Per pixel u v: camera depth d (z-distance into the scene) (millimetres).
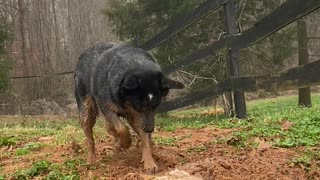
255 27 7902
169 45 16344
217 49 9211
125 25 17359
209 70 15547
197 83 15930
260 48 15875
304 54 16797
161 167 4918
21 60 27141
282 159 4785
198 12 9492
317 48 20844
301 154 4938
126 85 4426
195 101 10172
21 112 20734
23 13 29047
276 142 5582
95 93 5152
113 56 5031
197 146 5953
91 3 35531
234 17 8891
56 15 35500
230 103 12172
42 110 21359
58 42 32562
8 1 31750
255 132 6387
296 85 7094
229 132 6945
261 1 15734
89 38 34500
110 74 4852
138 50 5211
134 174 4461
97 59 5273
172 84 4645
